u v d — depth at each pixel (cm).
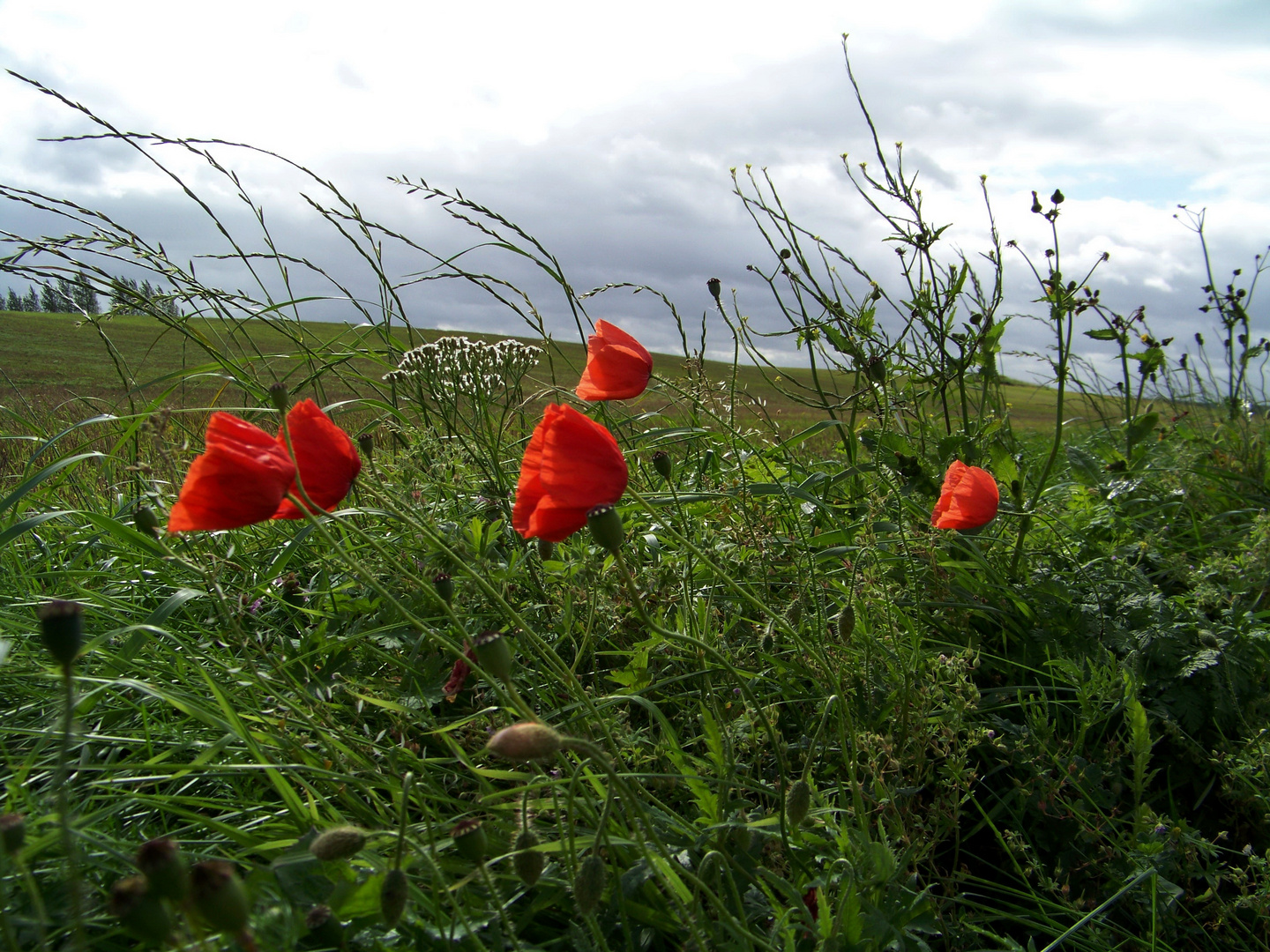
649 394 425
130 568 263
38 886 123
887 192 331
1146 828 182
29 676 196
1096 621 250
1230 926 173
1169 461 393
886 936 125
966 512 242
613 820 139
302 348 342
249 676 174
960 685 196
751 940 113
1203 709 224
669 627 216
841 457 394
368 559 240
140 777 151
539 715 192
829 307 344
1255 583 270
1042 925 165
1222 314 475
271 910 105
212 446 130
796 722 211
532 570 254
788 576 274
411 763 167
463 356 298
